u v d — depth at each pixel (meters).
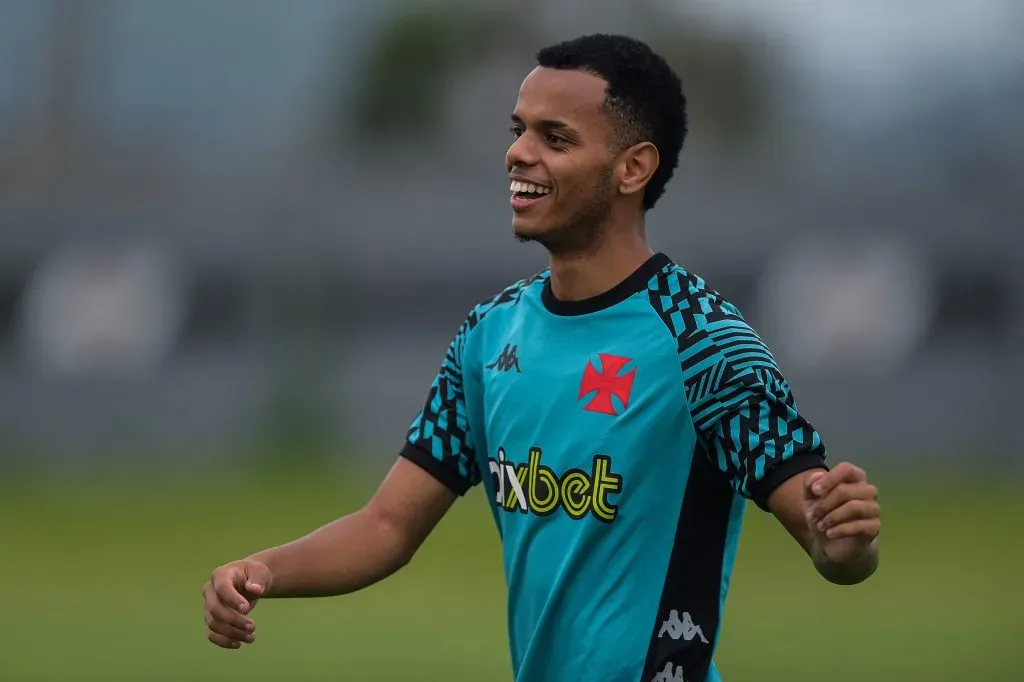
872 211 108.56
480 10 114.69
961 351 104.69
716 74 115.25
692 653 12.23
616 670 12.21
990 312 105.19
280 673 32.88
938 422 102.44
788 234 109.19
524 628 12.85
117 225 114.31
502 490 12.95
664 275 12.58
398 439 104.00
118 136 134.25
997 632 38.38
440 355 107.19
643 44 12.82
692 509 12.20
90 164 126.62
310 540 13.05
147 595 46.06
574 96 12.41
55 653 35.66
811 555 11.23
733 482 11.95
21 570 51.56
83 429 107.81
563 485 12.41
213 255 110.12
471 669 33.41
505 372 12.98
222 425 106.00
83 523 64.44
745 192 111.94
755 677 31.94
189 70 140.75
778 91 117.31
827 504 10.52
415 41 114.12
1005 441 100.44
